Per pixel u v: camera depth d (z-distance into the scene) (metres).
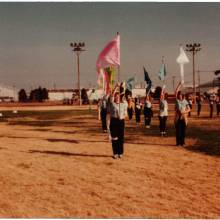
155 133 20.80
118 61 13.78
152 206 7.84
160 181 9.87
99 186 9.44
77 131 22.89
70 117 37.50
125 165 11.95
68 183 9.78
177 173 10.76
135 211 7.54
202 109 49.69
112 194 8.73
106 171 11.12
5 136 20.56
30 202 8.20
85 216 7.29
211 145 15.77
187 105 15.87
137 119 27.86
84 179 10.19
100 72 14.77
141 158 13.09
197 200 8.20
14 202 8.21
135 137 19.03
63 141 18.03
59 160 12.95
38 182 9.91
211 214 7.32
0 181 10.05
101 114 21.83
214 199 8.26
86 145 16.55
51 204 8.05
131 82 30.30
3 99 140.12
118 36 14.00
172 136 19.23
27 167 11.82
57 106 77.94
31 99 128.00
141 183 9.68
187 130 21.70
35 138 19.47
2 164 12.31
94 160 12.88
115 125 13.00
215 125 24.81
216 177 10.23
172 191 8.93
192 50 69.81
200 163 12.09
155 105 68.25
